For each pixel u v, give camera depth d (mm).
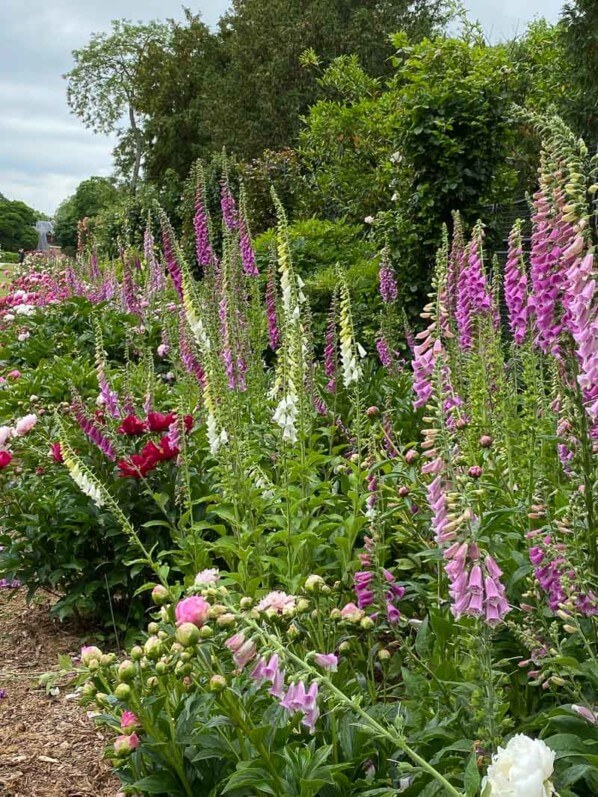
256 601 3836
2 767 3887
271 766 2404
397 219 10758
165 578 4094
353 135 15586
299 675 2041
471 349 5098
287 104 32188
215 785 2701
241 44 35875
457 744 2416
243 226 7438
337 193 16188
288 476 4562
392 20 33156
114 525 5125
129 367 8484
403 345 7941
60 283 15562
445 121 10391
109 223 27344
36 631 5430
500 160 10906
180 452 4840
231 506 4543
